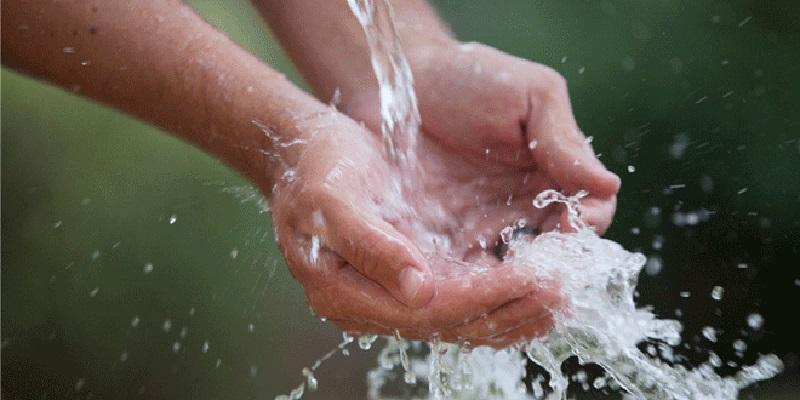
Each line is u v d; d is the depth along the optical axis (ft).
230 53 7.59
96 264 14.87
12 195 15.07
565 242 7.38
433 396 7.51
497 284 7.19
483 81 7.74
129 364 14.51
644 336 7.40
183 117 7.59
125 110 7.63
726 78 14.92
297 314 14.62
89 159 15.28
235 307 14.74
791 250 14.07
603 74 15.40
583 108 15.43
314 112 7.52
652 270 10.59
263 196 7.58
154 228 15.06
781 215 14.34
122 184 15.24
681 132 15.11
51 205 15.07
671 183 14.80
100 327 14.65
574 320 7.27
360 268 7.23
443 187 7.68
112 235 15.05
